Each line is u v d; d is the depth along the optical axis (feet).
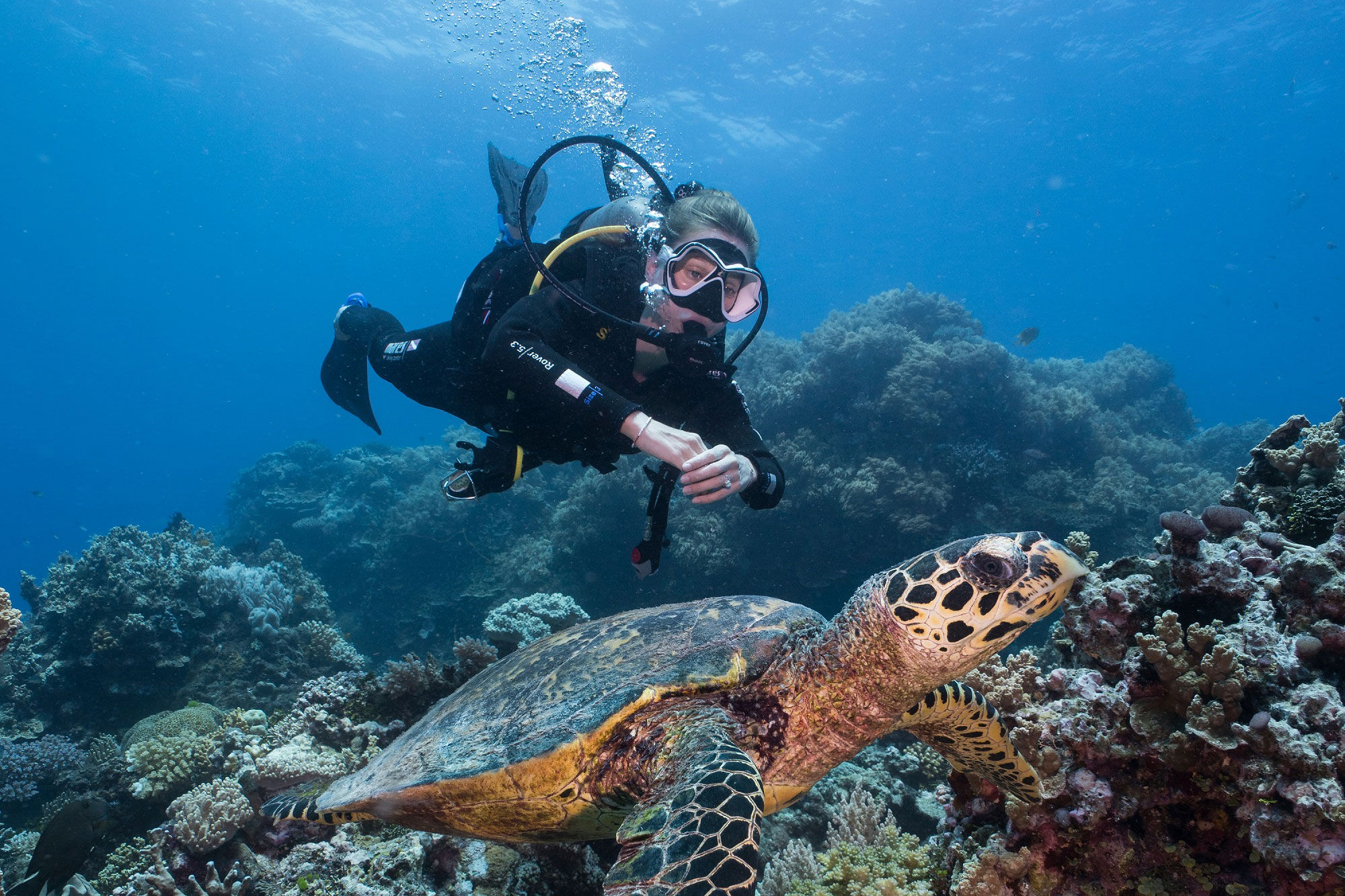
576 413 9.32
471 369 12.48
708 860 5.28
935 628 7.38
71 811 11.58
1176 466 45.42
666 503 11.19
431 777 8.42
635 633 9.41
